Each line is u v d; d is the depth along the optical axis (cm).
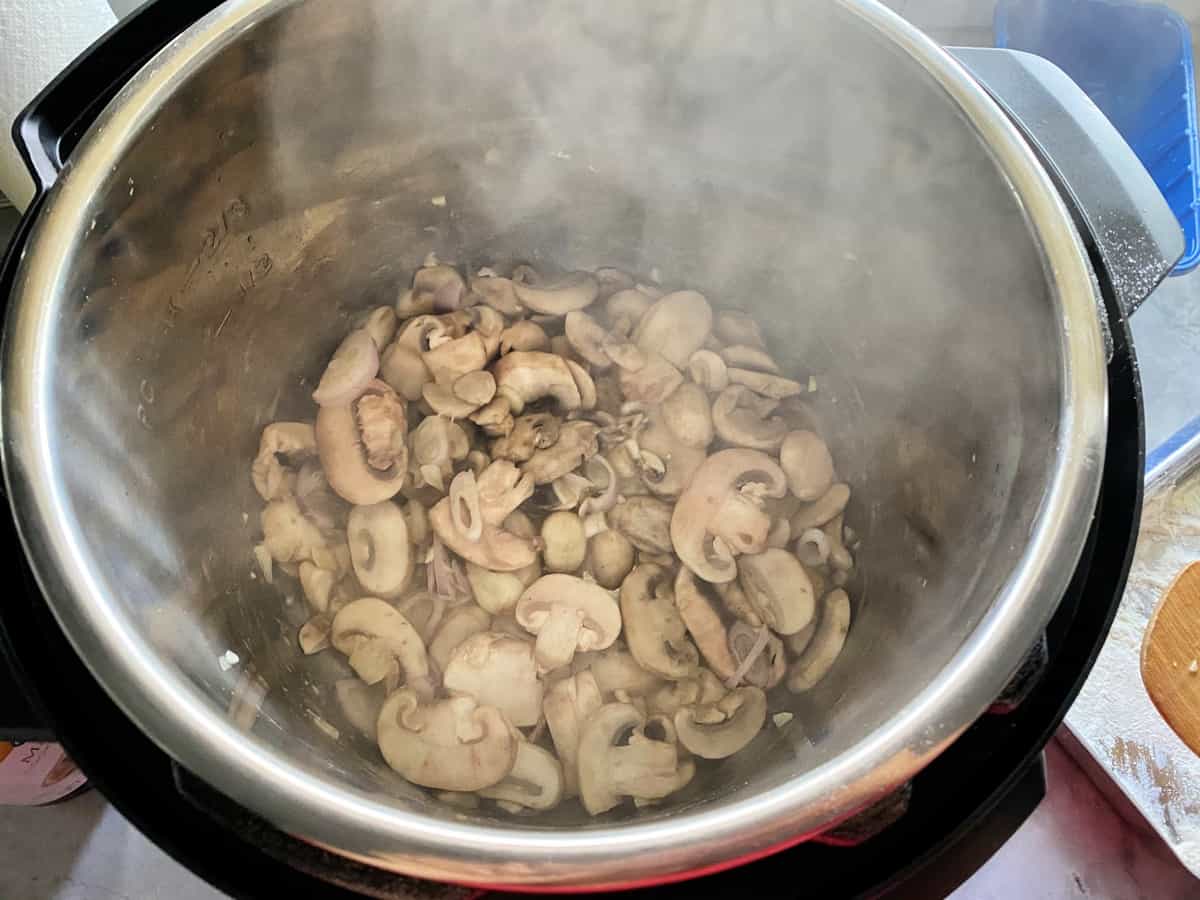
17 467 18
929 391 28
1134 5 43
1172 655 30
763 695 29
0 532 21
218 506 29
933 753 17
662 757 27
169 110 22
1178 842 36
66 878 37
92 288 21
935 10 48
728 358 35
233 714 21
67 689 20
